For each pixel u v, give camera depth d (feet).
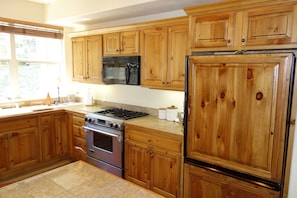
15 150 11.00
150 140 9.08
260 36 6.11
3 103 12.17
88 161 11.73
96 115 11.06
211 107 6.89
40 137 11.91
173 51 8.97
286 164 5.87
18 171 11.28
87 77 12.74
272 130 5.88
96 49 11.96
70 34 13.28
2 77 12.33
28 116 11.23
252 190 6.42
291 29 5.64
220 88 6.65
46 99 13.53
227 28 6.64
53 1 12.40
